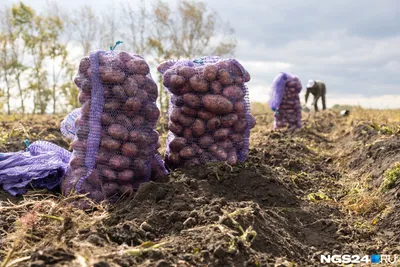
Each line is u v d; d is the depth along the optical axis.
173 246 3.58
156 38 19.69
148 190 4.62
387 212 5.15
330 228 4.87
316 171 7.07
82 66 5.01
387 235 4.80
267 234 4.09
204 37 20.34
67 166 5.25
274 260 3.66
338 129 11.70
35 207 4.07
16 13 18.88
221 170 5.49
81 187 4.89
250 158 6.47
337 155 8.38
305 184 6.23
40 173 5.23
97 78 4.88
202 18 20.02
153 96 5.18
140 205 4.45
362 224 5.03
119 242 3.61
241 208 4.30
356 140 8.84
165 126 11.45
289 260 3.88
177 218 4.10
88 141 4.88
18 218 4.30
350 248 4.46
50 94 19.94
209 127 5.61
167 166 5.86
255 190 5.32
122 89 4.91
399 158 6.25
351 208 5.48
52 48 19.45
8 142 7.24
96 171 4.91
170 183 4.98
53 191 5.32
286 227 4.61
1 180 5.23
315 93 18.08
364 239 4.74
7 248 3.64
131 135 4.94
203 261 3.42
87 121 4.95
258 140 9.05
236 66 5.74
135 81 5.00
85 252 3.19
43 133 8.84
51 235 3.66
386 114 11.95
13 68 19.03
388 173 5.84
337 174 7.14
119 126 4.89
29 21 19.23
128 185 5.02
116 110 4.93
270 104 11.37
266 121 15.34
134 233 3.71
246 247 3.63
